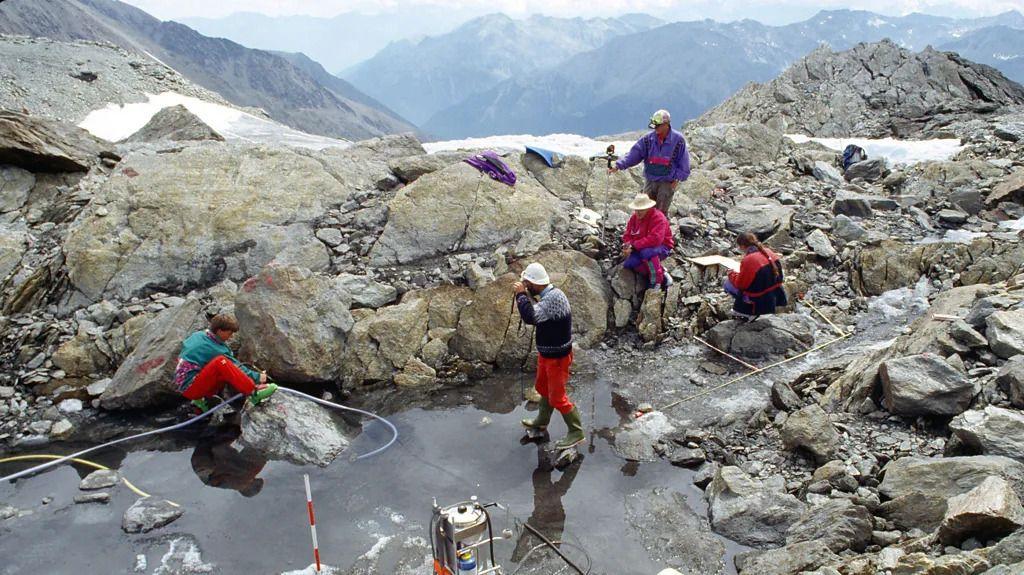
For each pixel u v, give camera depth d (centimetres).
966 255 1089
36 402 857
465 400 890
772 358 945
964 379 686
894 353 807
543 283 721
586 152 1764
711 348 988
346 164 1237
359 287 991
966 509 503
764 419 792
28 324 944
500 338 970
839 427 724
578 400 877
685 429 797
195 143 1281
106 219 1038
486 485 712
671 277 1072
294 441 768
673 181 1059
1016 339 718
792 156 1561
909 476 614
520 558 608
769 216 1209
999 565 435
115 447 784
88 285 991
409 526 650
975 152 1611
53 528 652
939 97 2461
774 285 962
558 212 1152
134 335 926
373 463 752
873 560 526
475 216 1111
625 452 762
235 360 829
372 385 924
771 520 624
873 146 1773
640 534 638
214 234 1050
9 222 1113
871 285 1093
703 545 619
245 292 896
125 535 641
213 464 751
